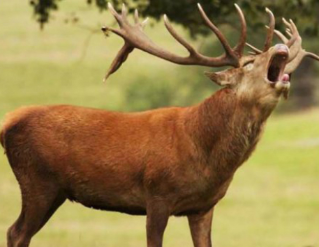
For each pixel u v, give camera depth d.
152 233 31.16
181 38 30.84
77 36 153.12
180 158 30.77
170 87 131.62
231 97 30.28
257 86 29.59
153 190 31.11
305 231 64.94
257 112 29.84
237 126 30.23
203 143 30.67
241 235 63.47
